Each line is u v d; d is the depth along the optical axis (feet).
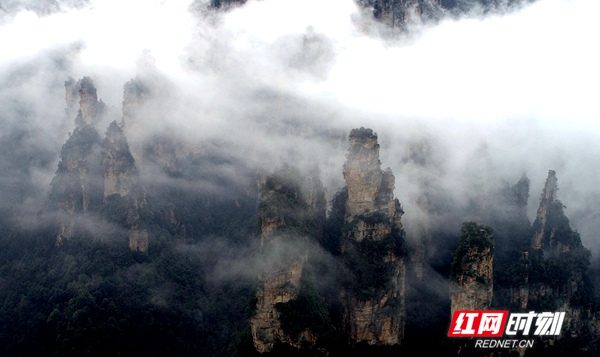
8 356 454.40
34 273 520.42
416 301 423.64
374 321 393.50
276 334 374.22
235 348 418.31
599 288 485.97
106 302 463.42
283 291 372.79
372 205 410.11
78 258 510.17
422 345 407.64
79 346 425.28
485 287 388.78
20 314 477.36
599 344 443.32
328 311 394.93
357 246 406.00
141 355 447.83
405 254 419.33
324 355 371.56
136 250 514.68
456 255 396.57
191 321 478.18
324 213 439.63
